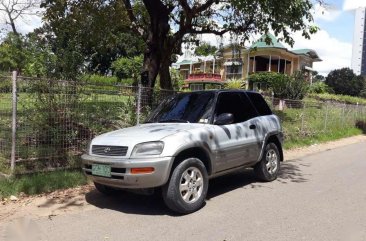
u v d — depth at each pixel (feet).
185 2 40.04
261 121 27.09
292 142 50.11
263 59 165.89
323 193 25.16
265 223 19.01
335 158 41.34
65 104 28.17
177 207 19.72
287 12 32.24
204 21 46.96
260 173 27.63
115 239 16.78
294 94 92.84
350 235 17.65
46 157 26.81
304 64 176.96
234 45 47.85
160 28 39.32
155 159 18.95
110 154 20.02
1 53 96.32
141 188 19.36
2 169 25.07
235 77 162.81
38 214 19.98
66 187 24.62
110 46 51.08
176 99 25.79
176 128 21.42
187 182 20.22
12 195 22.38
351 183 28.43
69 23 45.78
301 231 17.99
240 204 22.22
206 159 21.75
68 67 30.76
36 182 23.62
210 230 17.93
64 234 17.30
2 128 26.03
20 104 26.30
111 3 46.44
